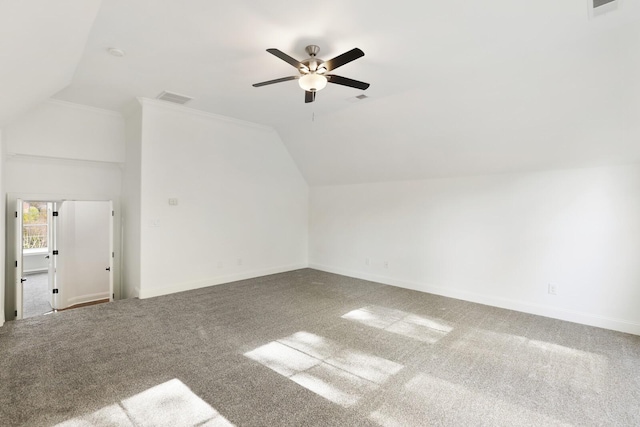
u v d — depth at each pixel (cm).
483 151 411
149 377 243
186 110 468
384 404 214
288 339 315
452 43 280
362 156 527
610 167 348
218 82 371
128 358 271
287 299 448
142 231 438
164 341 305
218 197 520
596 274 357
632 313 336
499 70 320
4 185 366
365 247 581
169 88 389
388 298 461
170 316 373
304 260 671
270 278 572
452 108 382
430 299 459
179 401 214
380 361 273
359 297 464
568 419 200
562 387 235
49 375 243
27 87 284
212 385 233
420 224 509
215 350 289
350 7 230
